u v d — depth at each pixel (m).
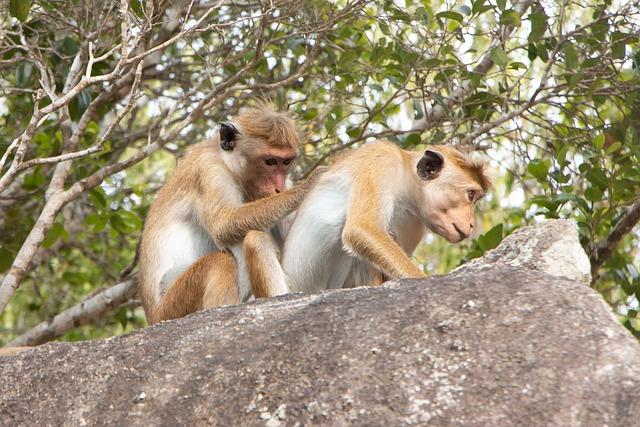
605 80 15.02
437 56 14.99
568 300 8.01
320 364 7.98
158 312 12.72
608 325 7.75
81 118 15.23
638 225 17.14
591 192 14.02
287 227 13.73
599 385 7.20
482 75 15.03
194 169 13.78
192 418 8.00
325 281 12.67
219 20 16.84
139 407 8.25
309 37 15.83
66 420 8.34
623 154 14.59
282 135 13.68
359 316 8.34
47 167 18.14
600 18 14.23
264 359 8.20
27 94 16.52
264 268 12.09
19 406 8.55
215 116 17.81
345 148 15.55
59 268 20.73
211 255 12.50
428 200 12.32
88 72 11.18
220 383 8.16
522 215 16.30
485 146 15.83
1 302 13.48
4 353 9.68
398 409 7.45
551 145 16.14
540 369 7.42
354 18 15.12
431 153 12.32
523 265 9.23
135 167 21.38
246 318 8.79
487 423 7.15
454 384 7.50
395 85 15.24
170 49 18.98
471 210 12.33
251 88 14.78
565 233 9.54
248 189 13.88
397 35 15.59
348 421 7.50
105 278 19.97
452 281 8.49
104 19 14.77
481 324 7.90
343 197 12.30
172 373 8.41
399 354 7.85
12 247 17.69
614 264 15.27
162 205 13.87
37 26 16.39
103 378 8.57
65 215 19.67
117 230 17.08
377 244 11.41
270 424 7.71
